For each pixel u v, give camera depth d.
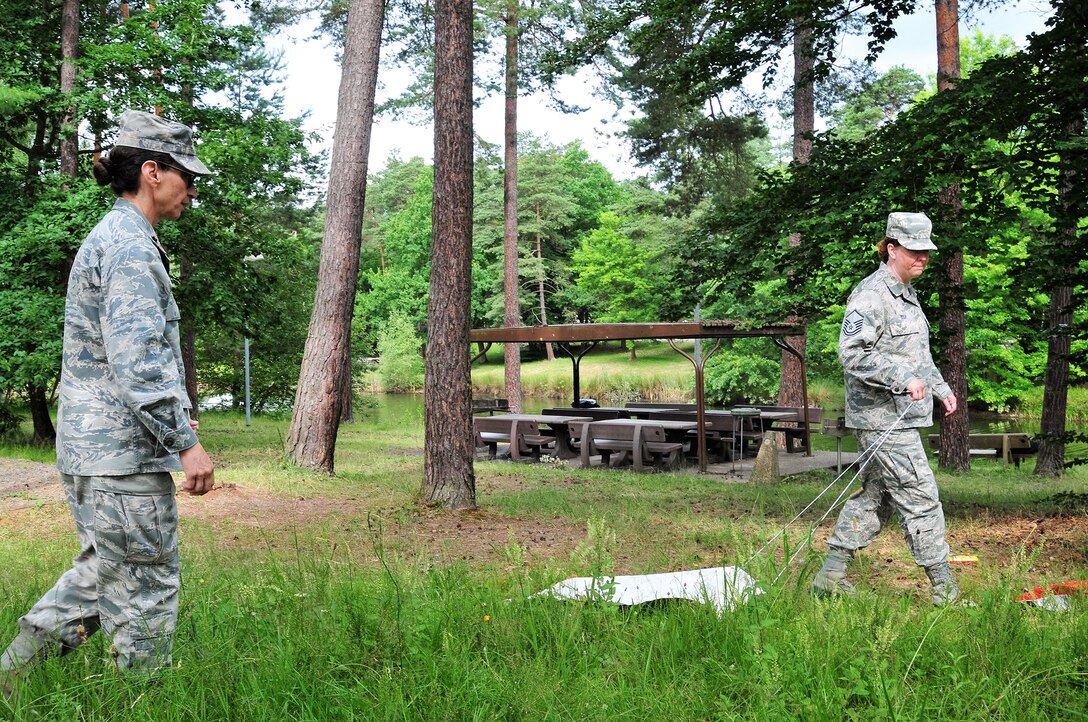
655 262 48.66
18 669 2.91
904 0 9.84
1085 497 9.27
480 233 63.97
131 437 2.86
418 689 2.80
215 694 2.77
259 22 23.47
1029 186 8.51
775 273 10.34
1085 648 3.26
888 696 2.66
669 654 3.24
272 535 7.48
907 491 4.71
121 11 20.34
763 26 10.25
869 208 8.65
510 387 28.72
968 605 3.68
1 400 19.66
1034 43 8.23
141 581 2.92
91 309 2.87
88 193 15.90
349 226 14.07
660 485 12.98
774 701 2.74
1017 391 27.86
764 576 3.87
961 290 9.50
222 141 17.30
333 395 13.83
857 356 4.77
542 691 2.82
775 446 14.12
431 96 26.47
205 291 17.89
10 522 8.34
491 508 9.66
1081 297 9.24
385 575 4.16
